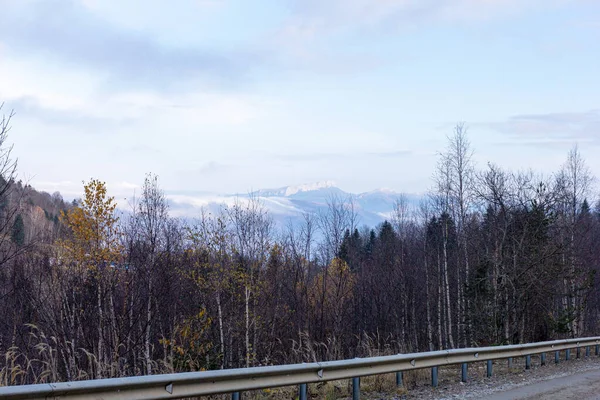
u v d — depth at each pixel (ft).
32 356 48.03
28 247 44.96
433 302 154.81
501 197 106.22
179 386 24.31
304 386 30.83
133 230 66.03
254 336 79.10
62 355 47.47
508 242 105.91
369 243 248.11
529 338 115.44
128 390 22.49
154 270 61.11
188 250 79.71
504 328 103.09
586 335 132.57
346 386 40.40
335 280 107.24
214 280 79.00
